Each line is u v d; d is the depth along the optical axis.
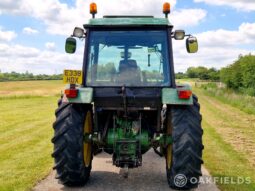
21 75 113.12
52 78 111.69
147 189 5.98
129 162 5.89
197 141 5.76
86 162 6.22
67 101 5.81
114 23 6.00
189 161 5.71
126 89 6.04
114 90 6.03
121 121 6.17
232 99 29.89
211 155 8.91
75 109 5.98
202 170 7.29
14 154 9.11
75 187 6.09
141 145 6.15
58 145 5.85
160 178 6.68
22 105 28.64
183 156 5.71
